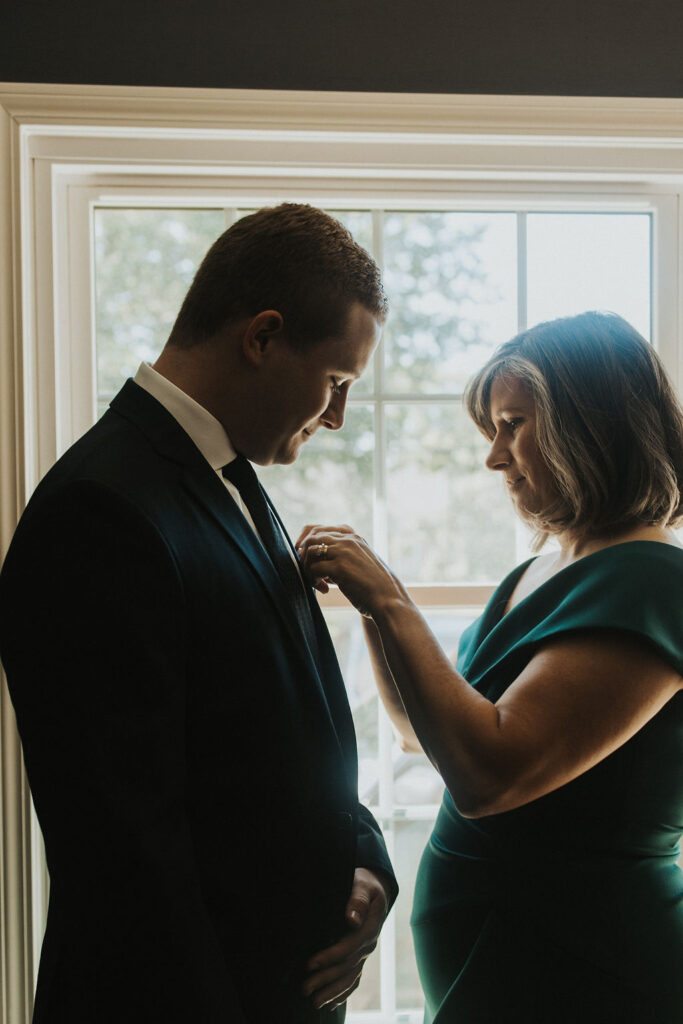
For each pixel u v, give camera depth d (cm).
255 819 89
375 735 171
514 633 112
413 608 108
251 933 89
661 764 103
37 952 147
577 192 165
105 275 162
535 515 119
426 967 117
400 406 167
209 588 86
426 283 167
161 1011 75
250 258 94
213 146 154
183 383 98
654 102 154
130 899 73
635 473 109
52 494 79
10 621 79
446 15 153
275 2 151
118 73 149
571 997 101
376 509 167
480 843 109
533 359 114
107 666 76
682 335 168
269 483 166
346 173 160
